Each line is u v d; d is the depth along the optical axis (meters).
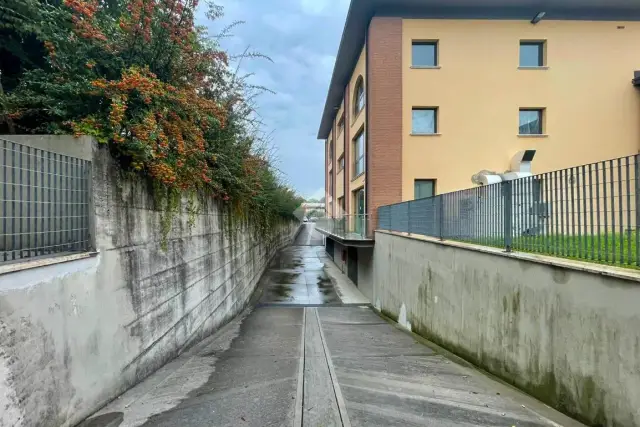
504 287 4.72
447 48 14.51
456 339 6.14
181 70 5.21
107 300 3.60
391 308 10.49
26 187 2.78
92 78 4.25
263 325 8.62
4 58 5.81
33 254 2.82
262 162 11.56
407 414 3.54
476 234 5.95
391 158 14.43
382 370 5.04
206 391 4.04
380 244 12.16
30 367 2.56
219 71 6.86
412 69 14.54
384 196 14.38
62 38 4.37
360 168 18.64
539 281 4.04
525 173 13.08
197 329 6.51
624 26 14.55
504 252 4.84
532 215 4.52
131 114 4.23
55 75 4.33
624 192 3.28
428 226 8.16
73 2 3.95
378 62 14.41
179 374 4.61
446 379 4.72
